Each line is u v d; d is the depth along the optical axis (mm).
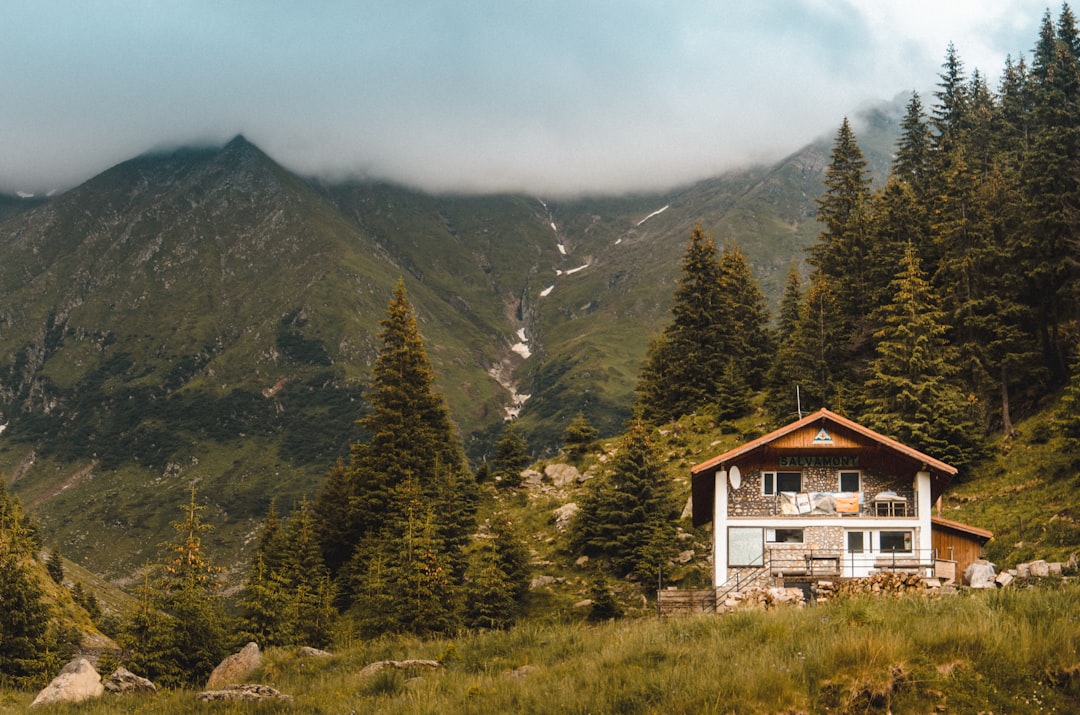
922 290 73188
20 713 29141
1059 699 21734
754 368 102500
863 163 106938
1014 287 75312
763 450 51781
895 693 22297
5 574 49750
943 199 81000
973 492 65062
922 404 69188
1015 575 44062
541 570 69375
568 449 98875
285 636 53344
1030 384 74938
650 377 104938
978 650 23375
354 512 77750
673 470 84312
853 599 30578
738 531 51188
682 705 22016
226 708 27641
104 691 32688
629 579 65688
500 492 90562
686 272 105000
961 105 108312
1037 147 74250
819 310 84688
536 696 24344
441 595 56031
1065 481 59969
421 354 86312
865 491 51312
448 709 24531
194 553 47625
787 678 22609
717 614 33438
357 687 29688
